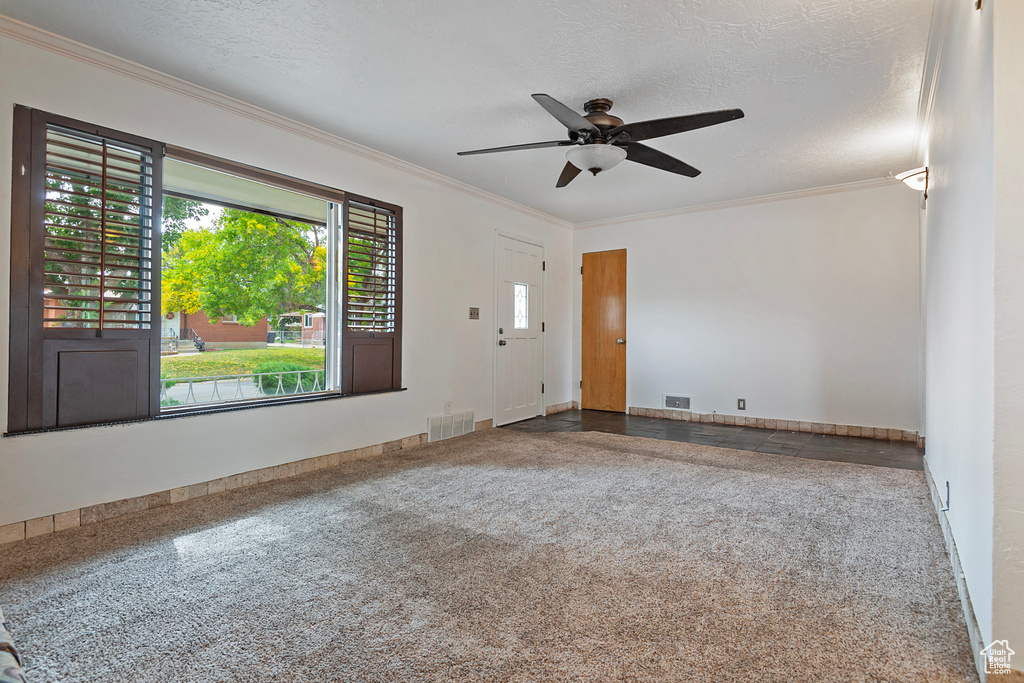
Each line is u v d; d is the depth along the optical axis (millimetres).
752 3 2156
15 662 681
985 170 1450
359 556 2193
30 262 2391
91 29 2381
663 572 2049
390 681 1387
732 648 1540
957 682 1379
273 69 2754
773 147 3820
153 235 2805
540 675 1412
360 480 3346
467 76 2816
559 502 2914
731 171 4395
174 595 1854
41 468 2408
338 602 1809
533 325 5910
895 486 3211
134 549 2252
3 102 2307
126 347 2717
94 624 1666
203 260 5551
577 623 1678
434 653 1513
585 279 6504
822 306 4953
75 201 2533
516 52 2574
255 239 5828
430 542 2346
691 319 5715
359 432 3924
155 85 2801
